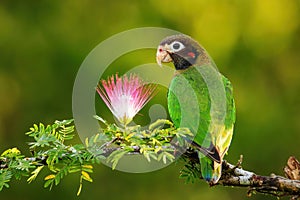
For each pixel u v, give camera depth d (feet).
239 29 53.98
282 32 54.54
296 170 23.18
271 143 53.31
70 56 53.98
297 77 54.80
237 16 53.98
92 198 51.08
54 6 55.11
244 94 53.72
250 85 54.03
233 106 25.91
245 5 54.03
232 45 53.83
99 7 54.65
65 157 20.51
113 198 51.08
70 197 51.24
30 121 53.83
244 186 23.03
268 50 54.44
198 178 23.49
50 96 53.93
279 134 53.52
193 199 51.11
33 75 54.39
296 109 54.39
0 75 54.44
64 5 54.95
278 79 54.65
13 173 20.67
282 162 53.26
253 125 53.21
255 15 54.19
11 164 20.56
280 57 54.75
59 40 54.44
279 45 54.60
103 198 51.01
